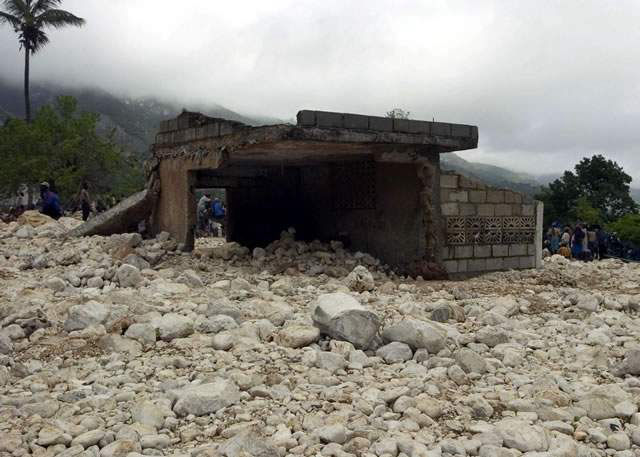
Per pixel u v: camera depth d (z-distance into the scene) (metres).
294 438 4.50
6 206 40.91
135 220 14.63
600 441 4.58
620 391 5.44
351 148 12.14
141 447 4.38
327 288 10.39
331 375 5.89
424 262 12.88
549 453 4.22
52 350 6.66
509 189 14.18
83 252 12.61
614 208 59.38
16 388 5.57
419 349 6.68
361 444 4.32
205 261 12.45
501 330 7.56
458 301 9.88
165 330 6.99
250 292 9.68
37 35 43.78
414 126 12.10
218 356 6.29
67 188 39.81
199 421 4.85
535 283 12.61
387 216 13.77
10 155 38.94
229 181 15.77
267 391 5.36
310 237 16.08
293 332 6.80
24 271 11.55
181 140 13.62
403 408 5.03
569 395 5.50
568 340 7.61
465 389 5.68
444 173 13.12
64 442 4.39
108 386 5.60
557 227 23.45
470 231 13.51
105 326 7.36
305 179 16.28
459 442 4.41
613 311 9.55
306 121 10.79
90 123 42.69
